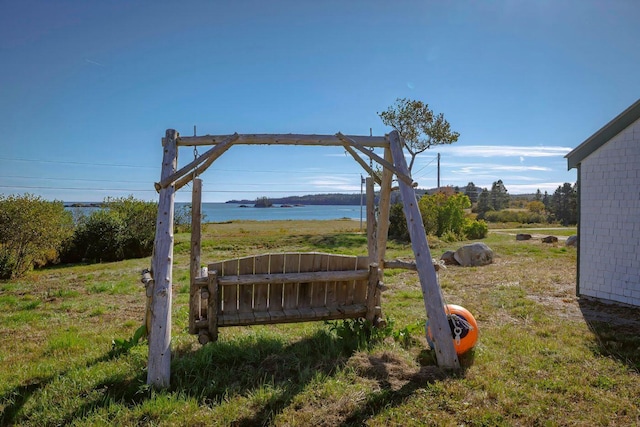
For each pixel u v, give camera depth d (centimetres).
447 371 431
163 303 418
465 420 339
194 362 441
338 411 352
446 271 1194
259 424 336
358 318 576
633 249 719
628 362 461
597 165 781
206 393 384
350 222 4372
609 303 753
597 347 512
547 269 1155
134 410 351
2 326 670
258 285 532
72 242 1948
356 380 407
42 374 445
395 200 3005
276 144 550
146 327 540
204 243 2147
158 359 400
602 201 771
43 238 1436
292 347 506
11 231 1340
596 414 350
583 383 407
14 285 1127
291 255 542
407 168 552
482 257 1316
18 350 542
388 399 373
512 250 1648
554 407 362
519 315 683
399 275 1138
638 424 336
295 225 3797
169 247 452
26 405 369
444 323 453
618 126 740
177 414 343
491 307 736
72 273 1425
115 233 2025
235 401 365
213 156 522
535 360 465
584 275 800
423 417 343
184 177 528
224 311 525
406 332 542
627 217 729
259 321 516
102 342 567
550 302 773
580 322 636
